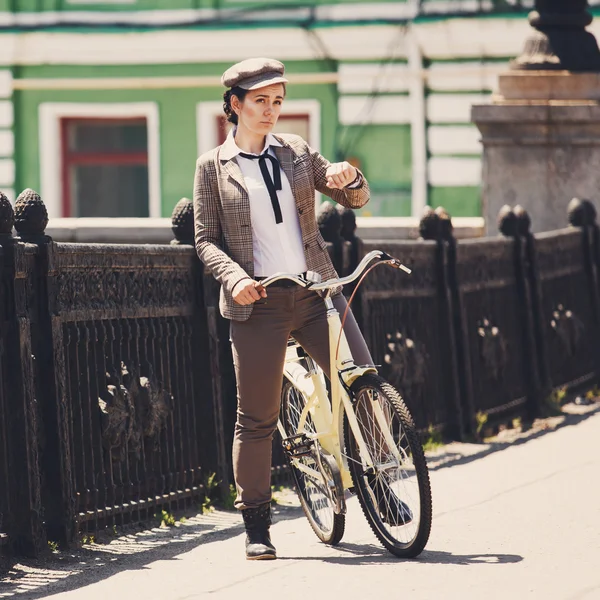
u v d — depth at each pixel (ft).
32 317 33.58
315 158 33.96
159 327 39.17
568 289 64.85
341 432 33.32
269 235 32.94
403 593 29.07
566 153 68.90
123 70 107.24
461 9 101.40
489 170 70.03
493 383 55.67
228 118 33.47
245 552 33.88
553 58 69.36
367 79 103.60
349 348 33.47
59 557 33.42
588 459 46.73
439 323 52.70
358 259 46.55
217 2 105.81
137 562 33.27
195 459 40.81
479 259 55.31
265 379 33.17
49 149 107.86
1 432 32.48
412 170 103.14
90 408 35.78
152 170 107.34
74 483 34.94
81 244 35.22
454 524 36.32
